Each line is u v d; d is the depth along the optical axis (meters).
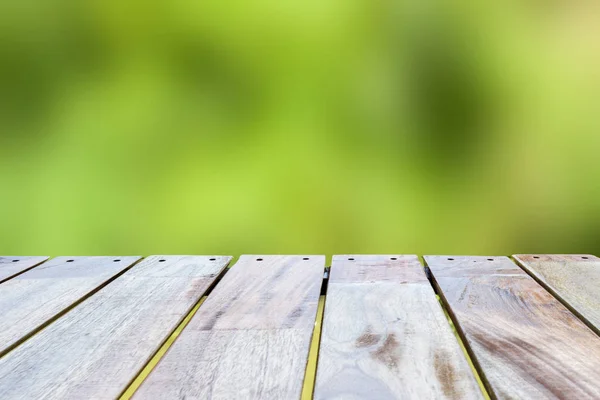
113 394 0.66
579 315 0.87
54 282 1.14
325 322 0.86
